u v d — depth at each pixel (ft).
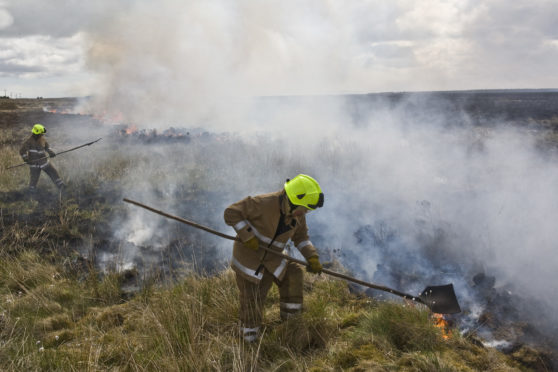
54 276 15.94
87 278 16.17
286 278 12.12
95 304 14.49
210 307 13.08
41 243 19.47
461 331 12.41
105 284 15.37
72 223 22.12
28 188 28.07
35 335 11.99
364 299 14.05
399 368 9.78
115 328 12.46
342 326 12.34
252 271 11.30
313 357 10.75
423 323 11.43
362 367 9.84
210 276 16.16
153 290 14.89
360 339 11.09
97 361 10.30
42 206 24.98
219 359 10.19
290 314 12.01
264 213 11.03
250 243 10.92
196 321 11.73
